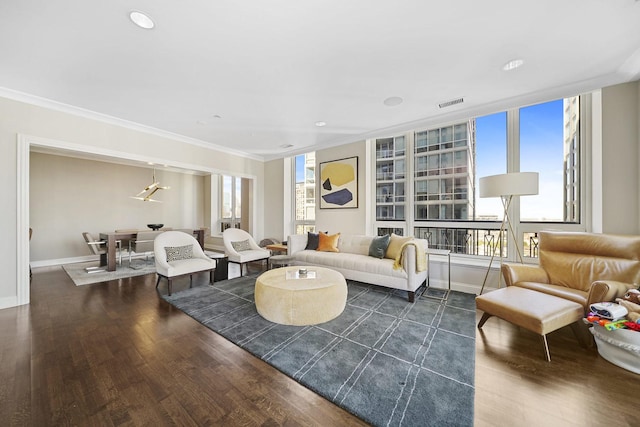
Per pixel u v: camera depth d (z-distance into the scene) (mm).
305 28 1838
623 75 2430
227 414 1343
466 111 3332
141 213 6617
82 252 5621
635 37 1939
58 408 1374
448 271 3480
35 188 5098
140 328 2326
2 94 2766
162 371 1700
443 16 1725
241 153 5609
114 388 1532
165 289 3496
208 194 7824
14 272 2857
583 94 2771
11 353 1902
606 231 2602
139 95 2908
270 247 5090
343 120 3711
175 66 2326
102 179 5965
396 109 3320
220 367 1750
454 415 1326
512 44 2027
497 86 2719
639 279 2092
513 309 1976
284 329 2299
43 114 3049
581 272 2367
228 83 2639
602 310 1823
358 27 1828
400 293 3332
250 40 1971
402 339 2125
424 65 2328
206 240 7645
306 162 5609
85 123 3393
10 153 2826
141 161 4137
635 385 1545
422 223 3941
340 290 2537
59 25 1789
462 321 2479
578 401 1419
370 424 1279
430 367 1741
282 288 2387
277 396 1477
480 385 1557
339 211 4785
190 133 4301
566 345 2025
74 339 2117
